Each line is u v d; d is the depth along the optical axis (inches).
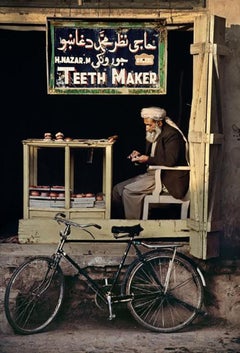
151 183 286.2
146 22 265.6
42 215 282.5
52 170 350.9
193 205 266.7
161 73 267.6
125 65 267.4
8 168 391.9
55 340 253.0
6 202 389.7
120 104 406.0
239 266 272.7
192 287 269.3
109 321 269.0
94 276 268.2
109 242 281.4
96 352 242.8
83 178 356.5
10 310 255.0
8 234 310.2
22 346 246.4
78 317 268.7
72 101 406.3
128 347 247.9
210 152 259.3
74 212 281.0
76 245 277.1
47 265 262.4
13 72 396.2
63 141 280.2
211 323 271.7
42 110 404.5
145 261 260.7
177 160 281.4
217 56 257.0
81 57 266.4
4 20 265.1
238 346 250.4
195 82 263.3
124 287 259.9
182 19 266.2
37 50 395.9
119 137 406.6
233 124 272.1
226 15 267.9
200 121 260.1
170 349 246.4
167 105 394.3
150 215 290.5
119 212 295.7
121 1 266.1
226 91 270.4
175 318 268.4
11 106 396.8
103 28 265.6
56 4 265.6
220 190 266.1
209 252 263.9
